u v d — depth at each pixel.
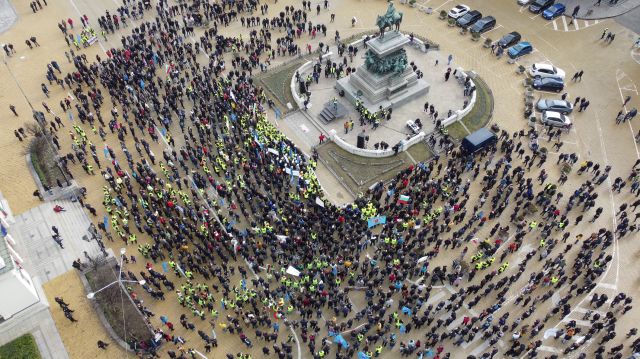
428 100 71.19
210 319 47.84
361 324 46.97
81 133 63.44
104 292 49.41
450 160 60.06
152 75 73.81
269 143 61.59
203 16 87.88
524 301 48.09
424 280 49.94
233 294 49.47
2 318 48.00
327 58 78.19
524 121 67.50
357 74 70.88
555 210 54.09
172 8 86.62
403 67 68.19
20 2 91.94
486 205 56.69
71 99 71.62
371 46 66.19
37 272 51.84
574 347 44.38
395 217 53.38
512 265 51.44
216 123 66.12
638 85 72.00
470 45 81.06
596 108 68.94
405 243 52.47
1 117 69.44
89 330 47.34
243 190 56.69
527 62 77.06
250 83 72.25
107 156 63.28
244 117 65.06
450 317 46.25
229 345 46.09
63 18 88.12
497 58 78.19
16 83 75.12
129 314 48.03
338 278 48.19
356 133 66.56
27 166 62.09
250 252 52.88
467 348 45.28
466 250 51.66
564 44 79.75
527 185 55.75
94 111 70.06
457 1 90.75
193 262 50.97
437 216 54.06
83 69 73.38
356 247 51.97
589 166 59.28
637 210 56.31
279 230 52.97
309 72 76.38
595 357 43.69
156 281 50.16
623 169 60.91
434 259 51.94
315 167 61.38
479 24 82.56
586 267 50.59
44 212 56.97
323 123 67.94
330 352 45.19
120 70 75.81
